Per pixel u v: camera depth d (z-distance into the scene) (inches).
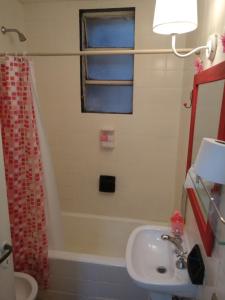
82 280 68.4
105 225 98.3
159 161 92.9
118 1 83.6
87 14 88.0
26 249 68.9
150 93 87.8
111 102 94.3
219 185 32.2
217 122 36.7
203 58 50.2
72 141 96.4
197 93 52.5
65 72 91.1
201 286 40.9
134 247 54.4
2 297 43.3
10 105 60.9
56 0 85.9
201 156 27.6
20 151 63.7
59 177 100.3
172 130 89.4
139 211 98.7
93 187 99.3
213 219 33.2
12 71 60.2
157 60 84.9
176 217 59.4
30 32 90.4
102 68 92.3
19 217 65.8
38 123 65.0
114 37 89.5
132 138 92.6
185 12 39.6
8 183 63.1
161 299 49.0
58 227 73.5
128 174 96.1
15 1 84.8
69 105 93.4
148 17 82.7
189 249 52.0
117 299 67.7
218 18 39.7
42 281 70.3
